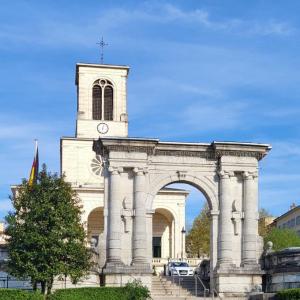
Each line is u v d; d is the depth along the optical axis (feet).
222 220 176.55
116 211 172.45
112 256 170.09
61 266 146.72
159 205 282.56
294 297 139.85
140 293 150.51
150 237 173.68
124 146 175.11
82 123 291.58
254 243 175.52
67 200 154.81
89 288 146.61
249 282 172.14
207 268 190.70
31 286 161.68
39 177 156.25
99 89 297.74
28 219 149.69
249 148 179.01
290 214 391.04
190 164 179.32
